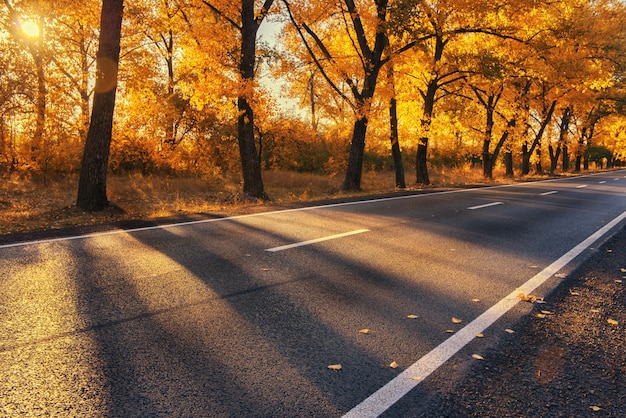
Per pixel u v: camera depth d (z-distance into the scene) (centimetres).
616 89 3934
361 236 730
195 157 2355
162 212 1010
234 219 863
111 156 2106
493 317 397
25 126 1680
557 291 480
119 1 1035
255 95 1374
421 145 2303
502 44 2041
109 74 1040
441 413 250
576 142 4809
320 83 1938
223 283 461
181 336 334
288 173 2723
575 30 1952
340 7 1684
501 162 4966
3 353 296
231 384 270
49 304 386
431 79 2130
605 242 746
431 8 1680
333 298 430
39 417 230
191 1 1528
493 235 781
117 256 552
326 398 259
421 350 327
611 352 338
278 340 334
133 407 242
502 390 278
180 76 2152
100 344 316
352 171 1798
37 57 1477
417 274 522
